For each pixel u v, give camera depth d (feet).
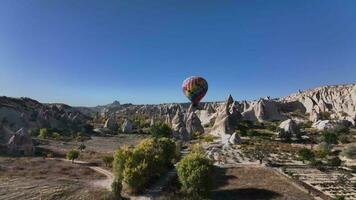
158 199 167.12
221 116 501.97
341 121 531.50
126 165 184.34
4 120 476.13
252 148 339.16
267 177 214.69
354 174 236.02
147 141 231.09
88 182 200.03
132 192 177.47
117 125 625.41
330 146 345.10
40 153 314.76
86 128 577.84
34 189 174.60
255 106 618.44
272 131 478.18
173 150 244.22
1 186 178.50
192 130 506.07
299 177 218.79
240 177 214.69
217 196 175.32
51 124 560.61
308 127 534.37
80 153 314.76
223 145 368.89
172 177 213.87
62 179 203.00
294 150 330.75
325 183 205.05
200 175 169.99
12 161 256.93
